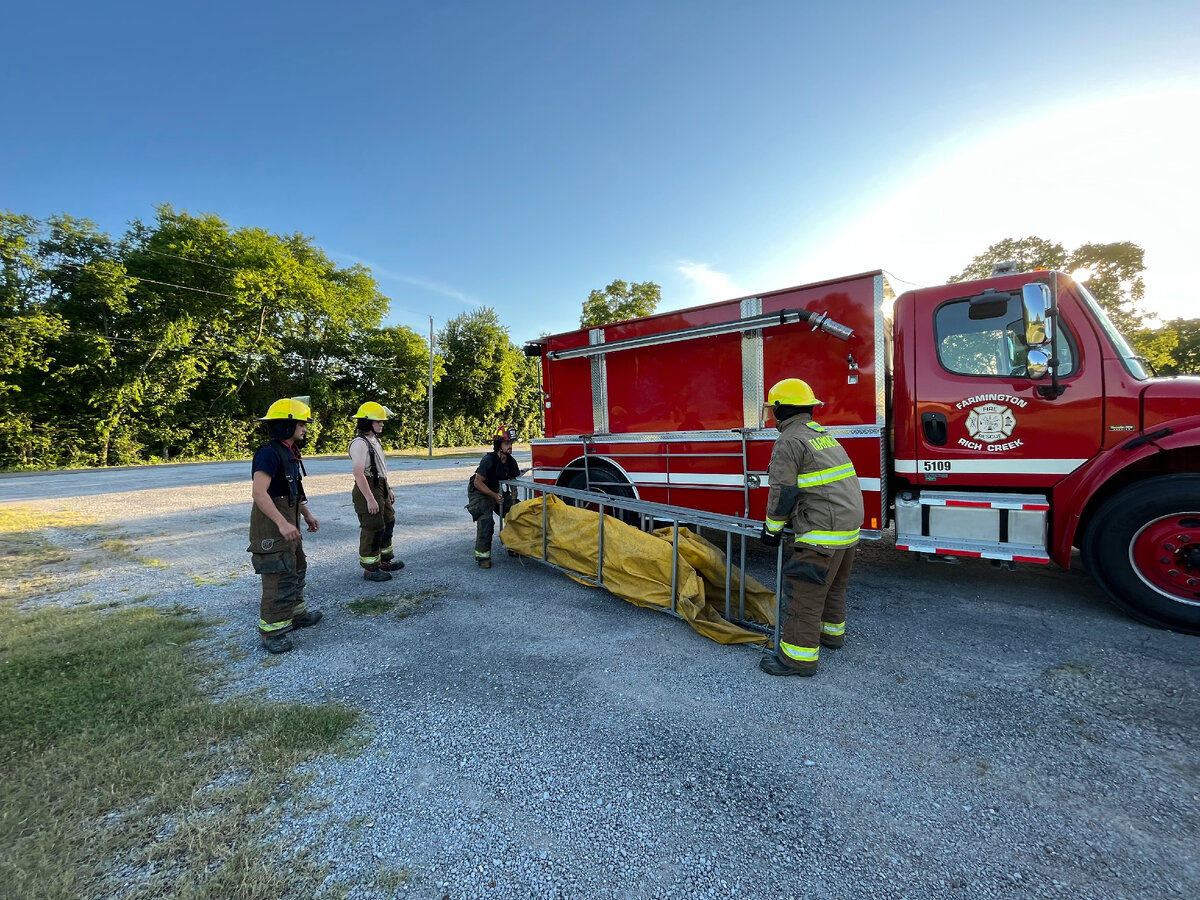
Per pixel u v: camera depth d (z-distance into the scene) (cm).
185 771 223
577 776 219
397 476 1617
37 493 1299
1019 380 387
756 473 493
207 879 167
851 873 168
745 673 309
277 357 3145
